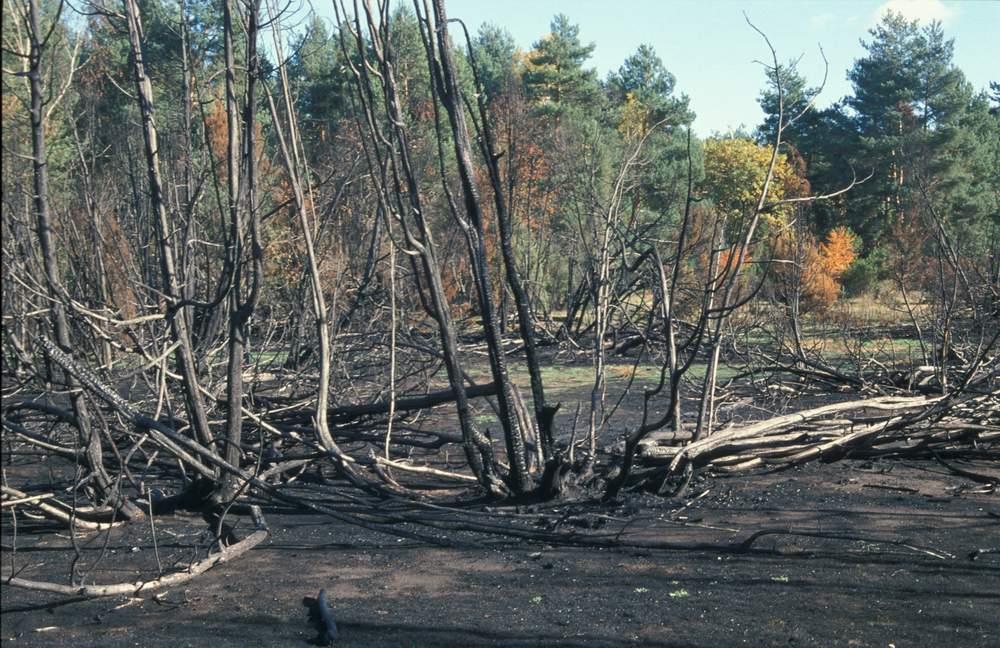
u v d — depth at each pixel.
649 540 6.76
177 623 5.24
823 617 5.15
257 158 8.59
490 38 66.88
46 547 6.89
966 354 13.87
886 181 42.31
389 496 7.87
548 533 6.89
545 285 23.89
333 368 11.36
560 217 25.25
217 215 12.16
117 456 7.30
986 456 9.33
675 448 8.27
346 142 14.98
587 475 8.23
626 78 67.38
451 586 5.82
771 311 16.58
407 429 10.39
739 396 13.34
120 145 12.45
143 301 9.13
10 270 6.99
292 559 6.51
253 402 10.24
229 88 7.69
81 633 5.11
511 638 4.91
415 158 15.66
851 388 13.76
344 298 13.07
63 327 7.14
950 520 7.19
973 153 42.91
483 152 7.77
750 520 7.27
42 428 9.53
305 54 8.84
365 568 6.26
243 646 4.87
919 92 46.16
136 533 7.22
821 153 47.62
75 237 9.47
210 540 6.96
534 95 53.62
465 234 7.72
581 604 5.43
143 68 7.70
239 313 7.77
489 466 7.96
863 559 6.21
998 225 38.44
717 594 5.57
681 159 39.84
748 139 50.28
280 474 8.43
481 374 16.16
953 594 5.50
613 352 15.15
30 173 9.88
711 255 8.77
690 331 14.79
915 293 23.89
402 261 12.88
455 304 16.92
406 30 15.20
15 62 10.06
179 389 10.20
